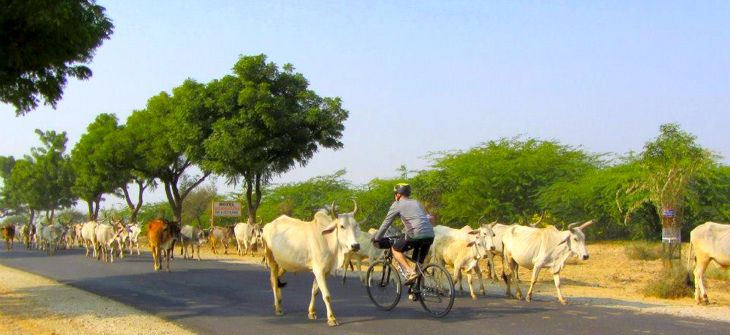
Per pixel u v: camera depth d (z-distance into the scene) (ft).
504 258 46.78
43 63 40.96
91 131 144.87
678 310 38.52
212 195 184.85
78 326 35.76
